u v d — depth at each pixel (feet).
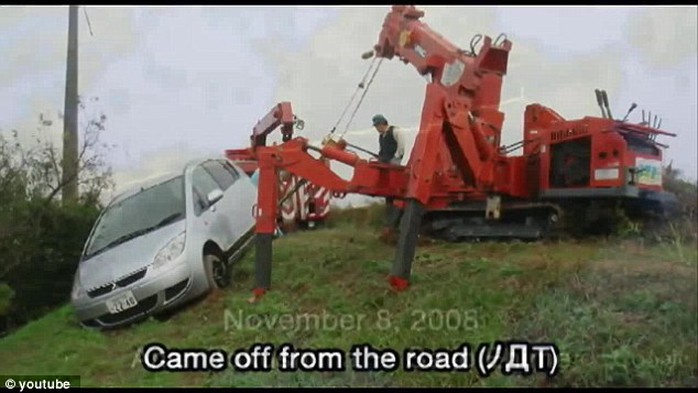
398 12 29.19
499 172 28.63
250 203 29.37
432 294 24.07
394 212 28.91
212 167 29.45
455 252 27.27
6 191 28.81
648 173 27.02
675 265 23.77
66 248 29.04
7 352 24.75
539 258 25.25
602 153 27.27
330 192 29.55
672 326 21.59
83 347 24.62
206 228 27.55
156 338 24.32
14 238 28.45
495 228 28.81
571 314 22.36
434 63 28.60
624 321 22.02
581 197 27.61
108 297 25.81
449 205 28.94
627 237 26.76
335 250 28.02
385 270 25.91
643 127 27.22
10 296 27.25
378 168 27.68
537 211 28.73
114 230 27.91
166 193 28.40
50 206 29.19
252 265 28.25
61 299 28.43
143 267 26.04
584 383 20.80
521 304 23.00
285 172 28.63
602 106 27.50
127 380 22.71
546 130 28.45
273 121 27.27
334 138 27.81
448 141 27.55
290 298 25.46
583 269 23.76
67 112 28.50
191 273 26.27
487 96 28.68
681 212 26.61
